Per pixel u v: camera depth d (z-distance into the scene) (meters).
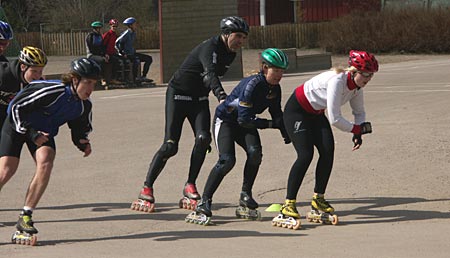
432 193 9.82
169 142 9.05
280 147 12.98
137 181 10.84
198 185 10.45
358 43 41.97
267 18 55.78
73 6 56.12
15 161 7.63
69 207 9.38
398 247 7.19
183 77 9.02
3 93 8.45
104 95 22.66
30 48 8.02
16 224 8.23
